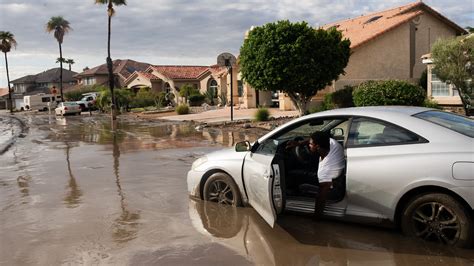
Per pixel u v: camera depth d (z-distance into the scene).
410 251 4.90
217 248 5.28
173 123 26.83
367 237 5.40
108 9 37.75
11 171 11.16
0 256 5.26
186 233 5.83
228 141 16.34
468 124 5.42
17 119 42.56
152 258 5.05
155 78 53.41
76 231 6.07
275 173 5.49
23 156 14.11
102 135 20.81
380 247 5.07
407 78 28.69
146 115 36.53
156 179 9.43
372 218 5.31
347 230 5.68
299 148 6.34
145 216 6.66
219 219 6.30
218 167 6.85
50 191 8.61
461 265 4.49
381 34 27.50
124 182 9.23
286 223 6.07
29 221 6.61
